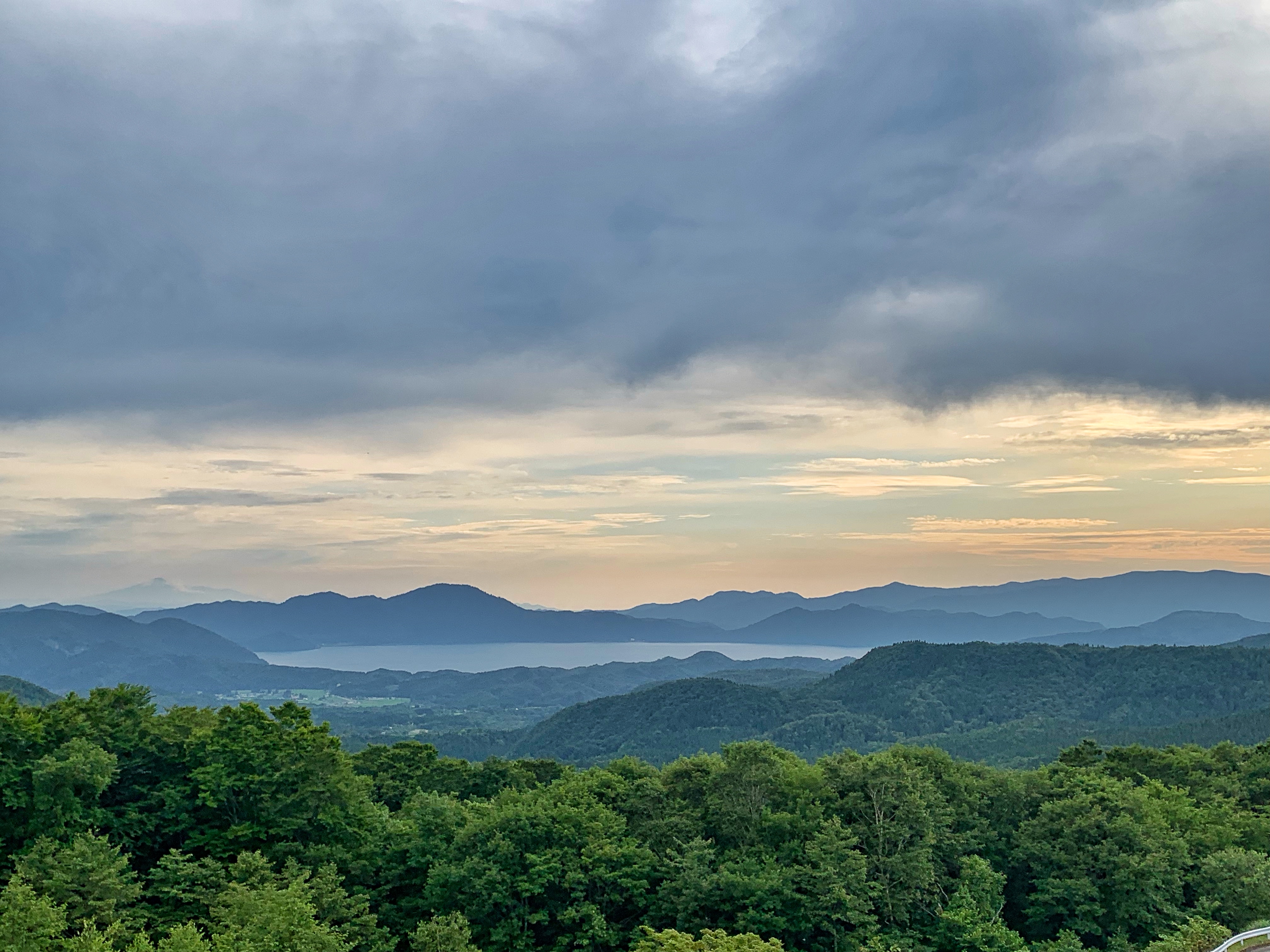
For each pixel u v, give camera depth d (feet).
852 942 175.42
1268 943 143.33
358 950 167.73
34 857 155.84
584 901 185.47
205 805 196.85
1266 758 280.92
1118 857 189.47
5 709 184.75
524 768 303.07
